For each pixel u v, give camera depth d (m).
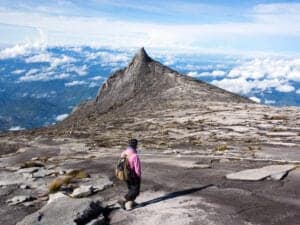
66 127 94.06
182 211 17.23
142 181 24.05
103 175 27.45
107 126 74.56
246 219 15.77
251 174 22.80
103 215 17.78
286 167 24.02
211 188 20.92
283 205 17.19
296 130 48.31
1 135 87.81
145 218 16.92
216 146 39.41
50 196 22.12
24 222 16.69
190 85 134.75
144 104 114.06
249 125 54.88
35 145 58.84
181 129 57.44
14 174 30.41
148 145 44.62
